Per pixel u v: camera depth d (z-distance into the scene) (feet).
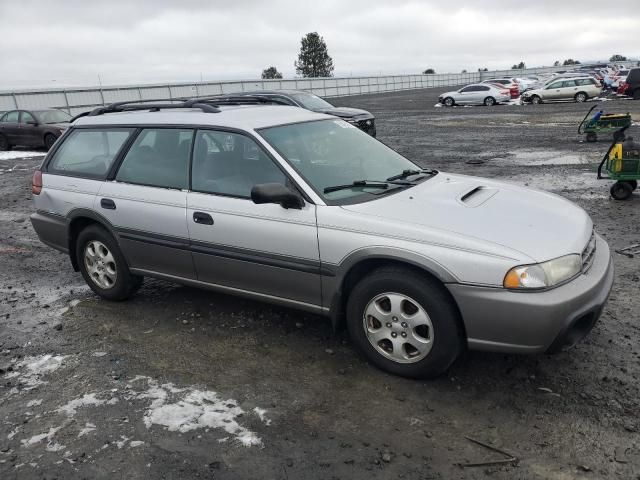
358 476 9.02
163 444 10.02
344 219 11.75
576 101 107.14
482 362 12.32
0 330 15.37
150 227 14.85
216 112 14.65
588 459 9.17
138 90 125.39
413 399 11.09
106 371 12.76
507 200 12.75
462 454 9.44
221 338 14.14
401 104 136.15
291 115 15.19
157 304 16.58
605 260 11.87
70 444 10.16
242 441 10.01
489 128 69.67
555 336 10.24
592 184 32.37
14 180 43.06
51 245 17.81
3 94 96.58
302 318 15.05
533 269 10.17
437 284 10.97
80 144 17.02
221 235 13.50
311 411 10.85
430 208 11.84
